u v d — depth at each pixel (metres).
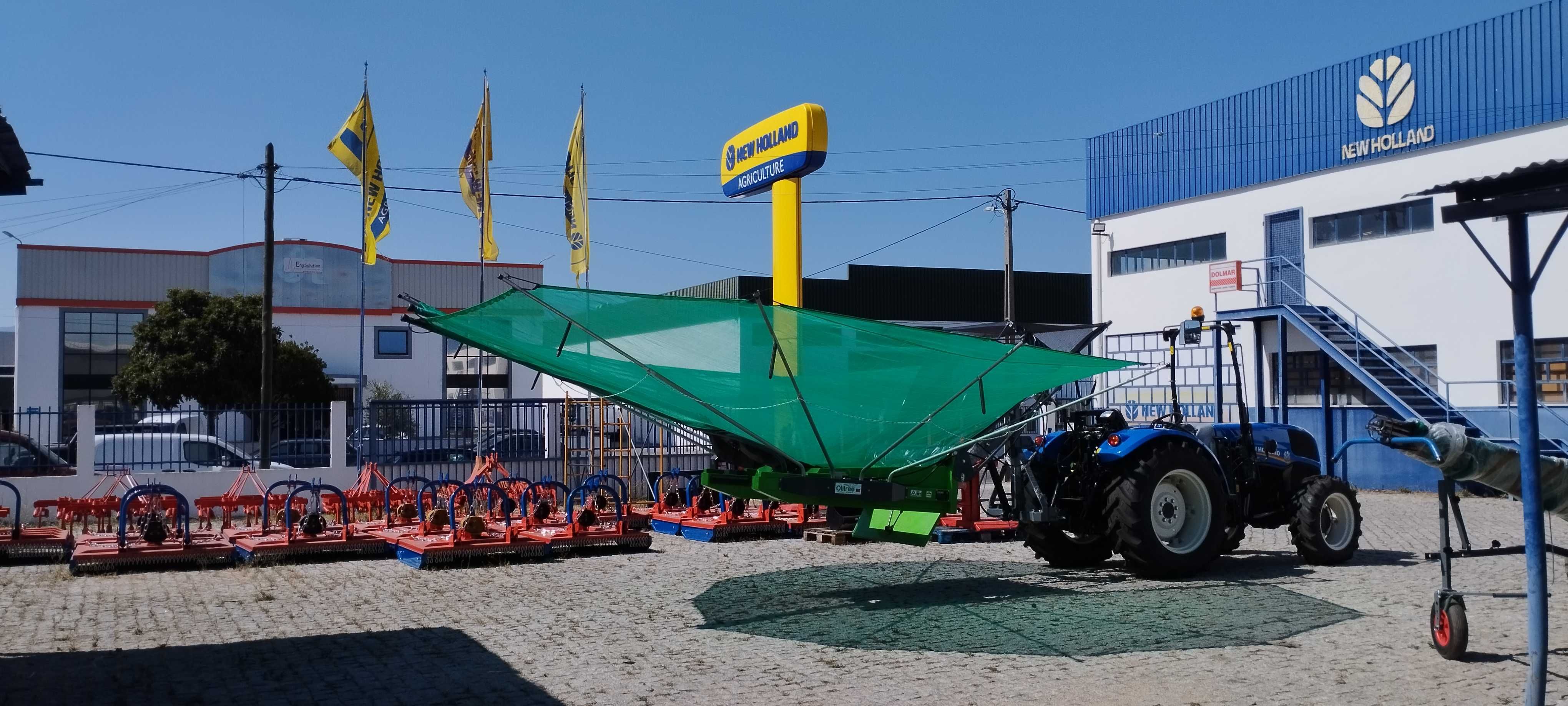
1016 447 9.69
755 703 5.39
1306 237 21.55
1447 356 19.03
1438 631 6.25
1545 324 17.69
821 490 8.16
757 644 6.77
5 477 15.38
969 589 8.86
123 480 14.20
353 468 16.97
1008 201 26.34
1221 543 9.48
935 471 8.85
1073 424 10.17
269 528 11.64
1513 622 7.16
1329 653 6.36
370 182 19.88
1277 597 8.33
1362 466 20.09
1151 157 25.02
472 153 19.30
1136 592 8.64
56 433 16.09
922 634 7.04
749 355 7.91
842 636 7.01
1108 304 25.97
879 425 8.45
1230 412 22.55
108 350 39.44
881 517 8.59
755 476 7.96
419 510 11.34
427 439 17.48
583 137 19.17
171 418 16.86
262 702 5.45
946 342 8.40
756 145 14.72
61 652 6.59
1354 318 20.38
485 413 17.80
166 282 40.38
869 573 9.82
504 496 11.25
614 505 14.13
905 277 37.69
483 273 20.34
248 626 7.42
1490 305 18.36
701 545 11.87
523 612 7.91
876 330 8.24
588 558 10.88
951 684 5.74
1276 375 22.09
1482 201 4.86
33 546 10.80
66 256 38.97
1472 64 18.67
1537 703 4.78
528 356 7.55
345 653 6.53
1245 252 22.72
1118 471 9.41
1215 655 6.36
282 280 40.88
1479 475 5.87
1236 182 22.92
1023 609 7.93
